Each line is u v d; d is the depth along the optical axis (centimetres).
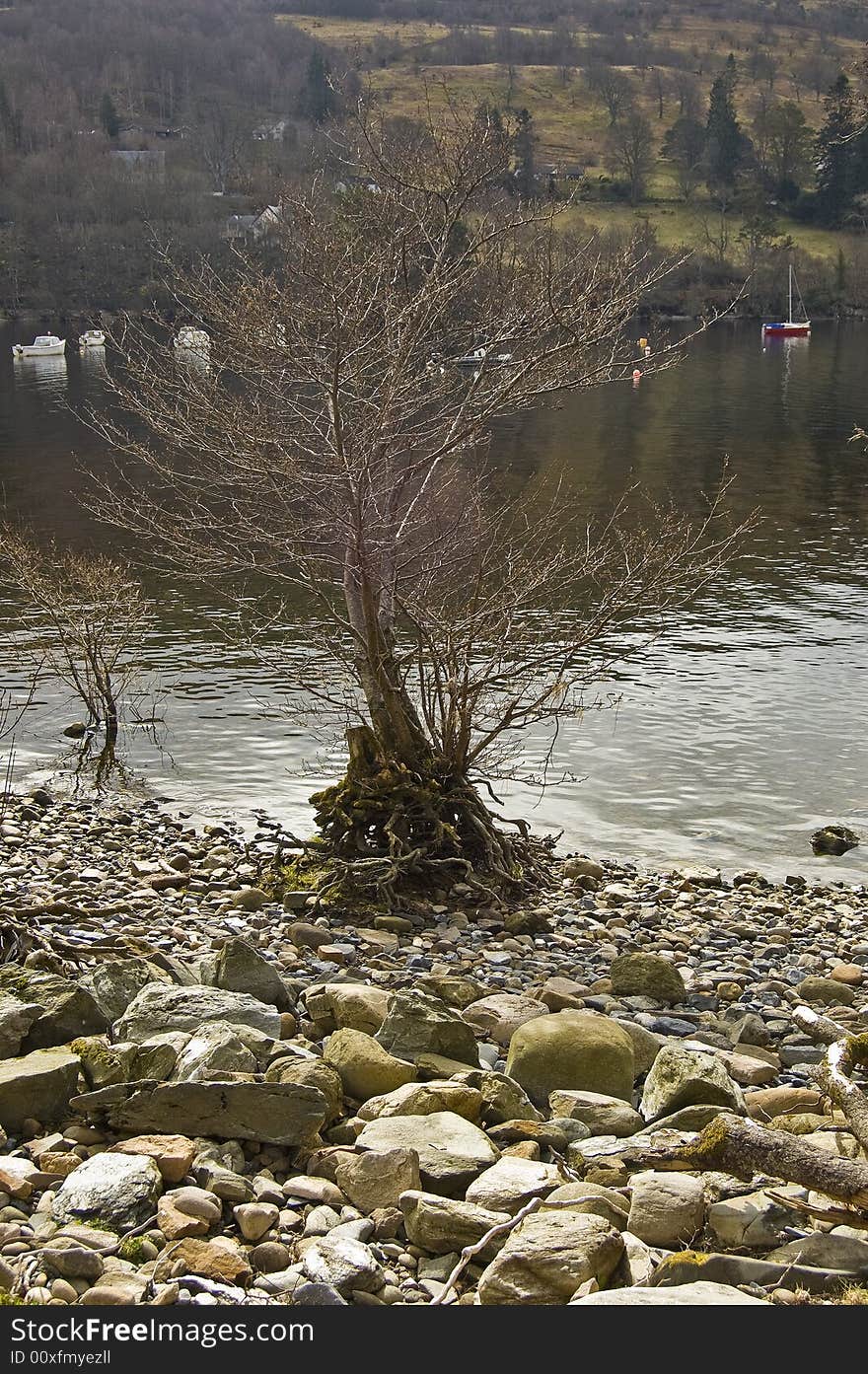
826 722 1748
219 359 1162
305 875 1128
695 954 1040
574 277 1127
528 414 6050
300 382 1116
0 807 1424
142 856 1241
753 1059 736
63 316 11169
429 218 1141
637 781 1523
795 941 1084
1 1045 641
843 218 16262
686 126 17688
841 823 1416
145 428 5262
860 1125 585
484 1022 787
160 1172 531
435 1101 609
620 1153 579
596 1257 477
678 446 4891
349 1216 518
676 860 1311
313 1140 570
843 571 2781
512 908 1122
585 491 3788
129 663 2047
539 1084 673
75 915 970
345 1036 666
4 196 12106
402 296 1102
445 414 1152
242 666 2025
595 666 1997
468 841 1165
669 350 1163
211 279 1236
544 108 13838
